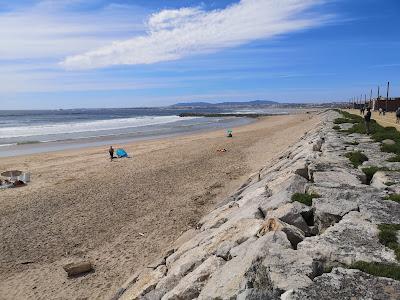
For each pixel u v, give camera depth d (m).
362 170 9.88
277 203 7.90
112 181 19.22
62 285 9.14
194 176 19.70
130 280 8.30
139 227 12.55
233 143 33.56
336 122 31.12
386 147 13.24
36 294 8.82
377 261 4.70
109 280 9.23
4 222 13.48
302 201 7.46
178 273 6.75
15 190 17.88
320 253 4.97
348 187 8.05
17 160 26.83
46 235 12.22
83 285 9.09
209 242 7.34
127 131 52.72
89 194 16.81
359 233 5.51
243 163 22.88
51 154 29.61
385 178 8.69
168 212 13.94
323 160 11.39
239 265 5.33
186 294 5.70
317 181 8.77
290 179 9.30
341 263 4.80
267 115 110.19
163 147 32.12
